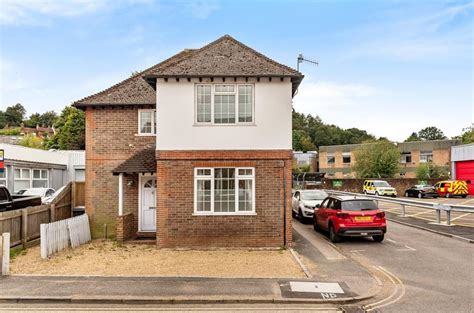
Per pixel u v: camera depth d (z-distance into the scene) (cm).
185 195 1408
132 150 1666
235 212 1409
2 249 1011
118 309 792
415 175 5325
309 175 3806
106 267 1105
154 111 1673
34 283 941
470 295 872
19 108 11806
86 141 1670
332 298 845
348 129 10188
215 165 1416
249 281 960
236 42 1583
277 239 1405
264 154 1418
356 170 5400
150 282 949
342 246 1423
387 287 937
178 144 1417
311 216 1961
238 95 1436
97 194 1659
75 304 826
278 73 1410
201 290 889
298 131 9238
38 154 2675
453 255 1264
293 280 970
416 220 2095
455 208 1856
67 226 1391
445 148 5528
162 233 1397
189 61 1481
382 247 1402
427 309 785
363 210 1462
